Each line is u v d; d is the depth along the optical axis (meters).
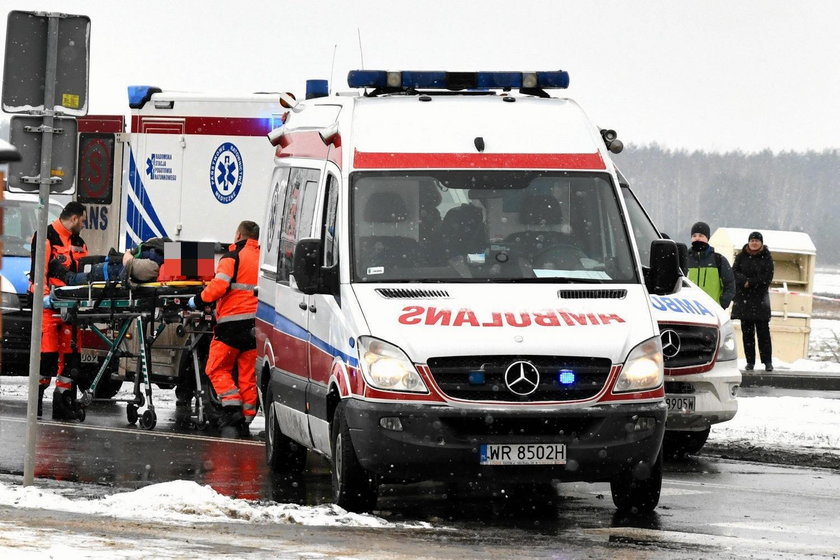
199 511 22.84
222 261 36.19
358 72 27.77
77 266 39.66
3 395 44.25
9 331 44.44
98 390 43.62
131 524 21.27
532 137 26.56
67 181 25.80
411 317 23.69
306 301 27.27
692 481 29.11
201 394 37.03
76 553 17.84
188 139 44.41
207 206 44.38
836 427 37.31
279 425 29.56
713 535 22.53
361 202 25.48
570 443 23.11
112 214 45.41
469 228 25.41
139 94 44.78
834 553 21.03
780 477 29.81
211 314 37.12
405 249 25.14
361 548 19.70
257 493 26.89
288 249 29.42
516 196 25.78
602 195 26.08
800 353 61.66
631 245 25.64
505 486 27.11
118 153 45.28
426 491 27.09
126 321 37.84
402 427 23.00
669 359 31.83
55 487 27.02
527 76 28.33
